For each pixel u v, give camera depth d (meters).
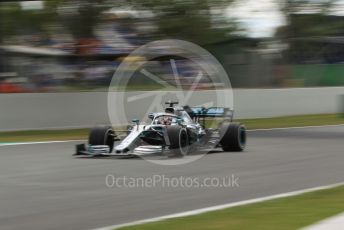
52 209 17.30
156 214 16.67
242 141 33.06
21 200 18.70
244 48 68.31
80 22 58.53
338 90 68.62
